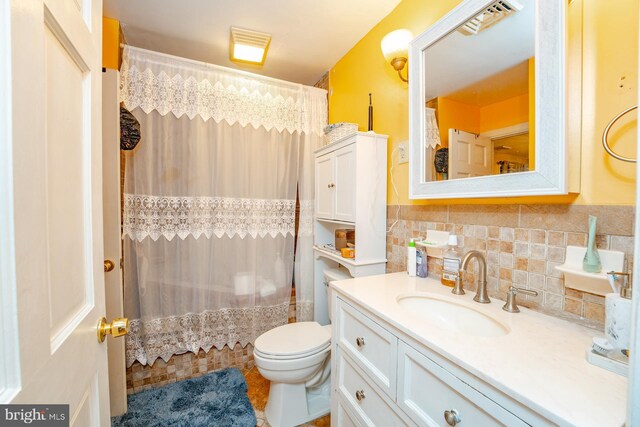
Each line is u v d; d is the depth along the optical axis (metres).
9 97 0.33
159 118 1.76
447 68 1.16
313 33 1.81
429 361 0.73
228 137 1.93
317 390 1.68
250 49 1.96
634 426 0.36
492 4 0.98
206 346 1.89
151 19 1.68
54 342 0.46
